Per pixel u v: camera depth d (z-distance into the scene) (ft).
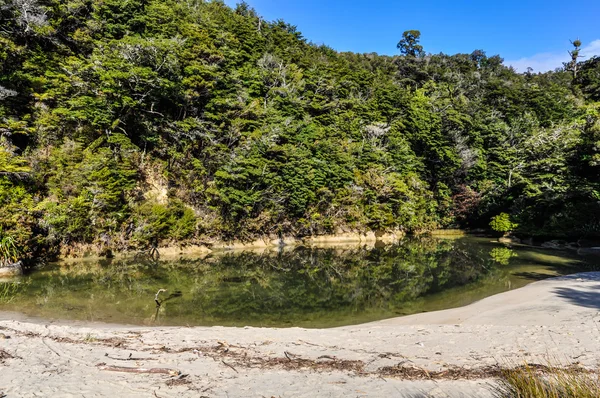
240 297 54.85
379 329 36.40
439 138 159.84
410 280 68.28
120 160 91.15
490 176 165.68
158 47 95.91
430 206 151.94
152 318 43.06
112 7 107.86
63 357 24.67
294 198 112.98
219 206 101.86
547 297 49.39
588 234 105.70
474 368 23.72
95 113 87.97
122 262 78.95
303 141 125.18
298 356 26.48
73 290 54.90
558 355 26.05
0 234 64.34
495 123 179.93
